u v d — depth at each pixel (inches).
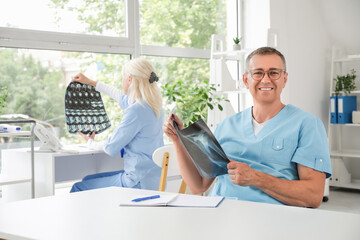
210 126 169.3
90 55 151.1
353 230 45.7
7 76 134.0
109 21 155.6
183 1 177.0
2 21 132.8
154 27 167.9
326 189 174.1
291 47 187.8
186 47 178.1
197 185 77.2
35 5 138.7
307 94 194.5
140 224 49.1
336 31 204.1
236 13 193.2
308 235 44.2
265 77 73.1
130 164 115.5
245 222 49.2
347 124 191.3
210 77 167.8
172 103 169.6
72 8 146.6
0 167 134.4
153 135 117.6
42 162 122.4
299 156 69.9
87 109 136.0
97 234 45.6
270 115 74.7
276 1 183.5
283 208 55.5
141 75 117.0
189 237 44.0
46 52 141.2
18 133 115.8
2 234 46.9
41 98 140.8
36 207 58.0
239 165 64.5
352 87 194.2
